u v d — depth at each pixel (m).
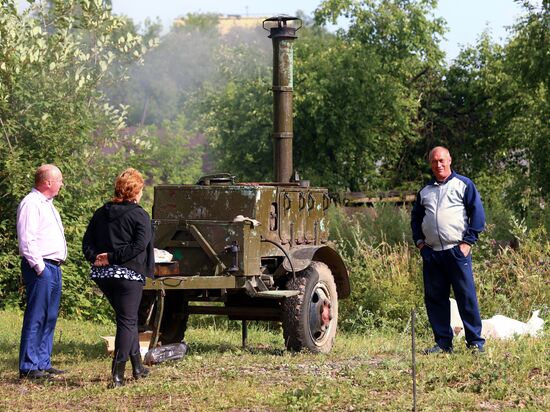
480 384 8.42
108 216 8.99
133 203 9.07
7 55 16.19
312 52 35.34
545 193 26.16
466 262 10.65
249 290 10.66
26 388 9.02
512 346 10.52
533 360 9.41
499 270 16.02
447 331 10.86
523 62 27.75
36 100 16.38
